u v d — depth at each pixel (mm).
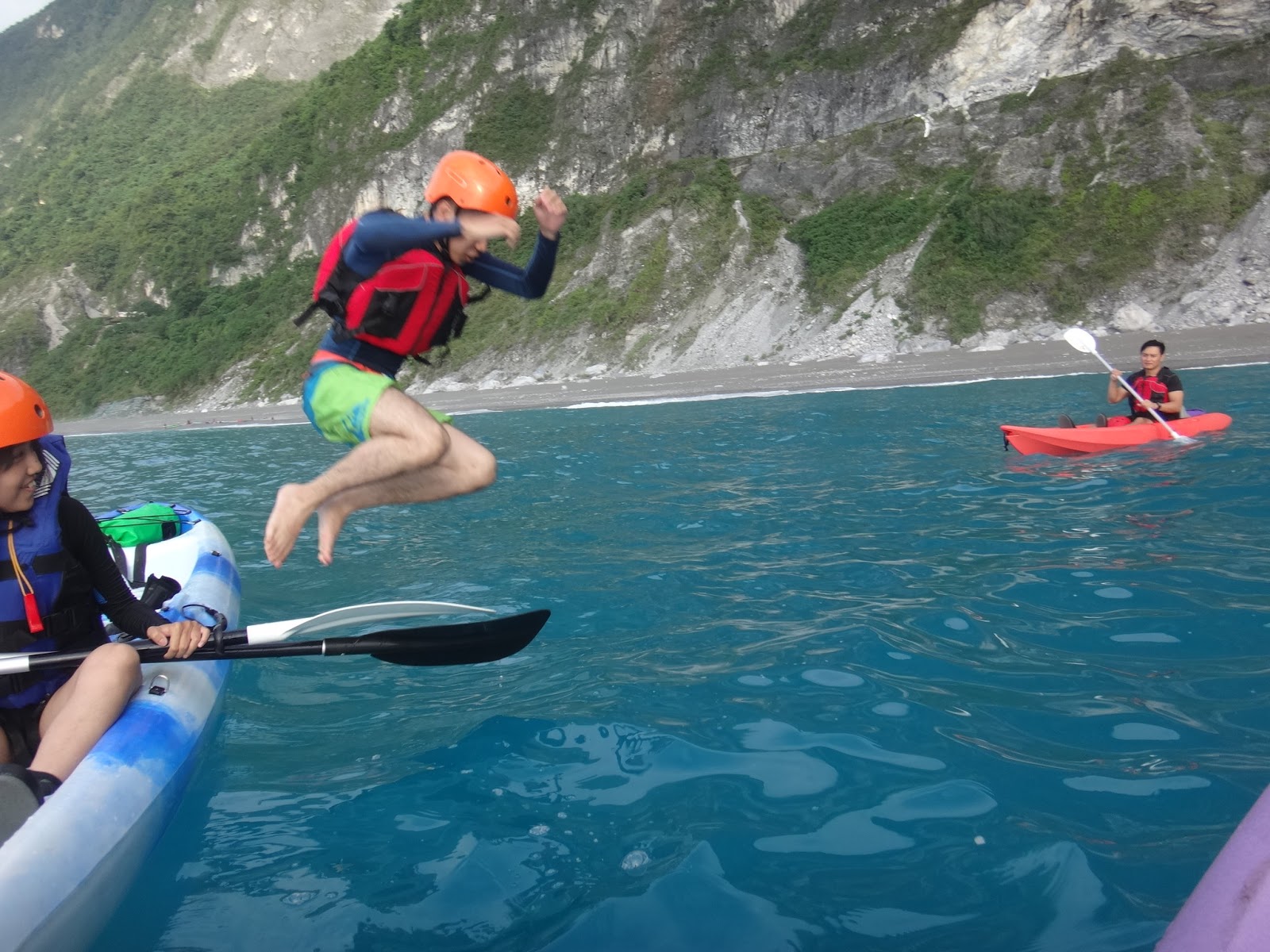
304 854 3029
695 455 10883
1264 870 1729
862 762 3301
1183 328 19078
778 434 11930
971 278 22281
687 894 2627
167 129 71250
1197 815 2814
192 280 44625
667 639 4738
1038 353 18297
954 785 3098
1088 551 5590
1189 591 4762
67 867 2684
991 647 4270
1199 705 3533
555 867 2828
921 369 18094
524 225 33000
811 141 29266
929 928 2418
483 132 35688
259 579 6738
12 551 3320
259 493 11820
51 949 2527
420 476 3383
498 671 4539
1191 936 1750
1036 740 3365
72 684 3354
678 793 3197
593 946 2451
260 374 36406
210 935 2658
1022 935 2359
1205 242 21109
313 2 80000
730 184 28469
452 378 27984
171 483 13828
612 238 28984
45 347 46625
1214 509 6301
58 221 61188
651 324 26250
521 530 7598
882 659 4215
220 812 3346
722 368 23156
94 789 3000
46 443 3408
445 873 2848
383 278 3227
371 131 40719
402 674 4676
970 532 6246
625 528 7309
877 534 6430
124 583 3631
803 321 23828
